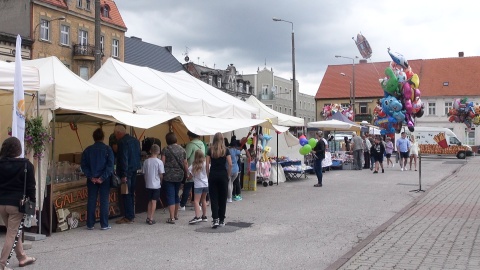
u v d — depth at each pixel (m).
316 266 6.80
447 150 42.25
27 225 6.74
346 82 75.81
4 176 6.25
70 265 6.81
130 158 9.98
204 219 10.53
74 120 12.32
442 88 69.25
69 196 9.52
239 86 71.94
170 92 13.04
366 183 18.55
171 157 10.26
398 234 8.95
